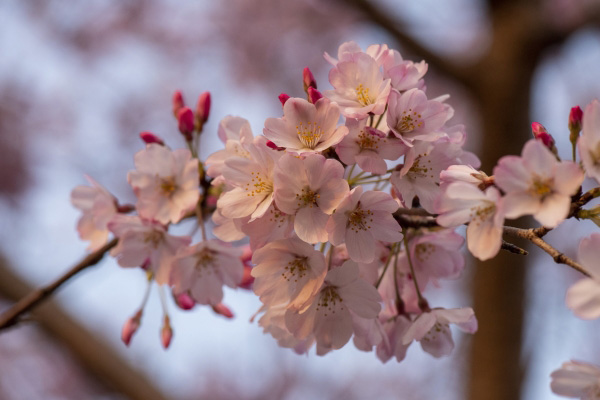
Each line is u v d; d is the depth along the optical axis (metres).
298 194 0.55
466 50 1.91
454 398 1.87
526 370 1.19
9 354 1.84
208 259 0.62
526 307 1.22
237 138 0.63
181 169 0.63
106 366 1.22
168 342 0.66
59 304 1.25
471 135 1.88
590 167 0.51
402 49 1.42
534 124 0.55
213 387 1.90
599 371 0.53
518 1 1.39
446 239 0.61
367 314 0.57
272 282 0.56
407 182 0.57
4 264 1.26
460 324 0.60
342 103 0.57
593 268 0.51
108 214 0.66
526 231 0.54
